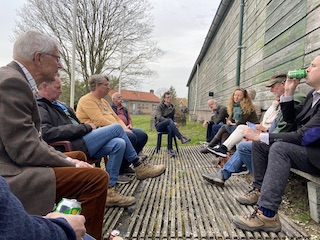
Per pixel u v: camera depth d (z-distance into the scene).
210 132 5.84
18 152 1.30
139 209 2.32
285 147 1.87
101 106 3.30
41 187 1.35
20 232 0.64
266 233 1.87
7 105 1.28
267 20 4.45
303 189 2.57
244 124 4.00
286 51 3.61
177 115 12.42
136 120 18.41
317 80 1.95
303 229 1.92
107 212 2.22
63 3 14.23
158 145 5.37
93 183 1.48
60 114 2.56
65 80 15.34
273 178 1.85
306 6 3.04
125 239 1.79
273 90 2.87
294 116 2.26
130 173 3.43
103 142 2.40
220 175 2.97
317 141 1.81
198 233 1.89
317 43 2.78
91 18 14.98
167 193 2.78
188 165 4.22
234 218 1.97
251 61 5.45
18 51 1.48
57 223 0.78
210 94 10.05
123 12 15.43
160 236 1.84
